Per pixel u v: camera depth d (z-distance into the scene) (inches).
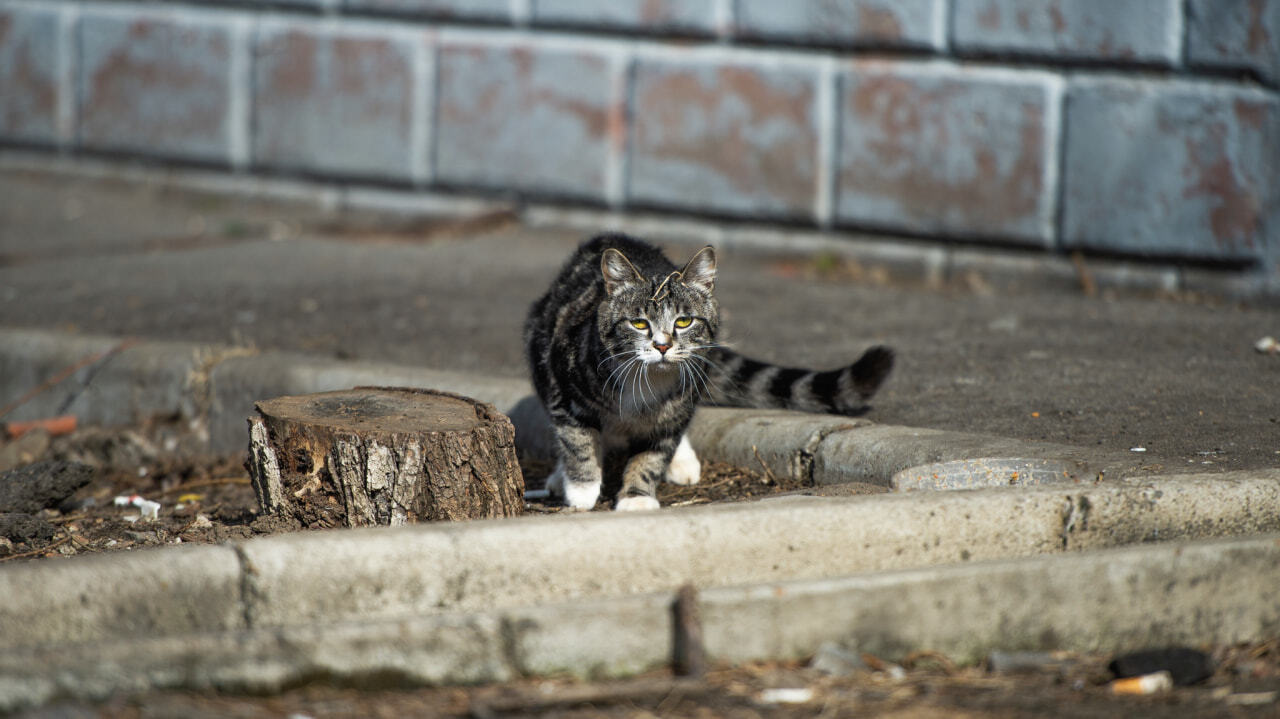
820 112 486.0
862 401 279.7
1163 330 371.2
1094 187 439.8
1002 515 197.5
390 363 350.3
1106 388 302.4
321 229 564.1
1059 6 436.8
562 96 531.8
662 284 257.1
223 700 158.9
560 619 170.1
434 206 571.2
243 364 343.6
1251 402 286.4
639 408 253.1
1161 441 256.5
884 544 193.6
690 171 512.7
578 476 259.6
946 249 475.5
